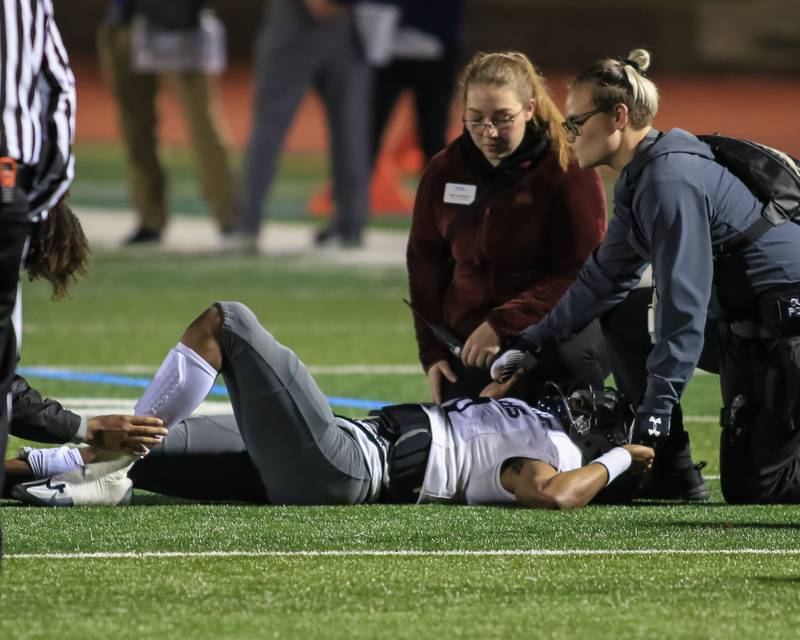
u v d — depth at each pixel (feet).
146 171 171.12
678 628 42.45
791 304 60.18
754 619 43.39
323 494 59.47
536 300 65.87
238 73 398.01
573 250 66.28
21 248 44.14
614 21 407.23
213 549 51.49
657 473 63.26
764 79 428.15
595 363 65.87
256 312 129.59
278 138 164.66
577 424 60.54
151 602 44.47
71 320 123.85
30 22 43.88
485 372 67.51
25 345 110.63
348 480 59.26
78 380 95.86
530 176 66.64
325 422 58.08
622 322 64.44
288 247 173.78
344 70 160.66
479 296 67.82
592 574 48.37
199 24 164.25
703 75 427.33
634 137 59.52
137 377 97.55
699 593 46.14
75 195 223.51
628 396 63.98
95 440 57.93
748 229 59.93
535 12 396.37
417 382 96.94
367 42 158.71
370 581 47.21
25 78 43.86
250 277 150.92
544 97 66.39
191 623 42.42
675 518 58.18
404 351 110.63
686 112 356.38
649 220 58.39
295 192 237.86
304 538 53.42
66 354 106.73
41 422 56.75
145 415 57.82
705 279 58.18
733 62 430.61
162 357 106.11
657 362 58.65
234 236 169.37
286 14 157.99
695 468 63.82
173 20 162.09
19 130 43.68
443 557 50.57
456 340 68.23
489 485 60.18
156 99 168.76
